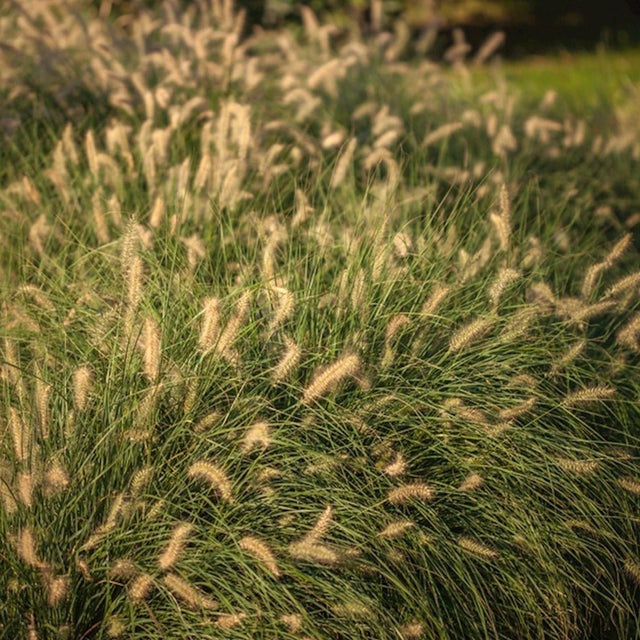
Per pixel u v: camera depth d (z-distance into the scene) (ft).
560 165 24.31
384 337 13.21
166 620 10.39
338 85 25.26
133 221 12.39
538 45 51.80
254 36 31.73
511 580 11.56
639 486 12.37
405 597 10.61
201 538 10.80
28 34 23.26
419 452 12.47
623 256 19.49
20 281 14.89
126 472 10.93
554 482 12.48
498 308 14.32
